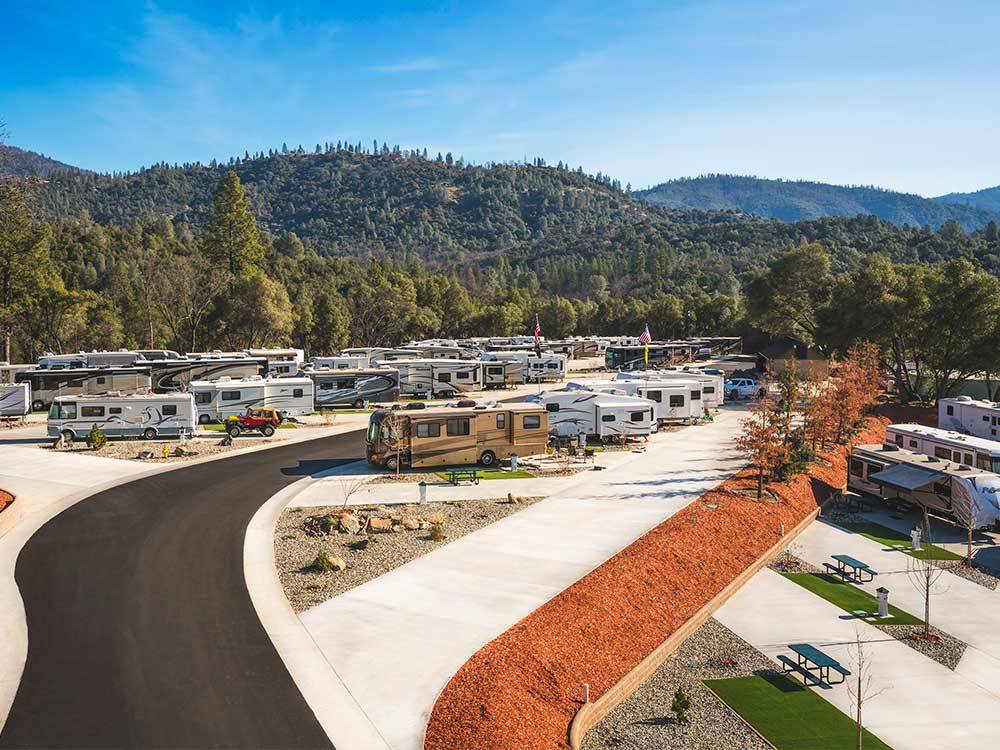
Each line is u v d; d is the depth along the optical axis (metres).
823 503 35.66
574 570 23.44
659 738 16.27
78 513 29.41
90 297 105.06
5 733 14.23
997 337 58.94
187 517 29.00
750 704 17.80
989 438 45.81
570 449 42.12
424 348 83.50
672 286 196.50
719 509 30.56
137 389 58.97
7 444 44.47
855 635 21.80
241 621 19.48
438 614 20.03
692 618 21.91
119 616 19.70
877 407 62.03
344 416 56.62
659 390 51.69
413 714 15.19
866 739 16.42
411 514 29.22
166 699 15.59
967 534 31.78
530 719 15.64
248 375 63.31
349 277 175.88
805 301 88.81
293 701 15.59
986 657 20.55
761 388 56.31
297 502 31.41
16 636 18.45
